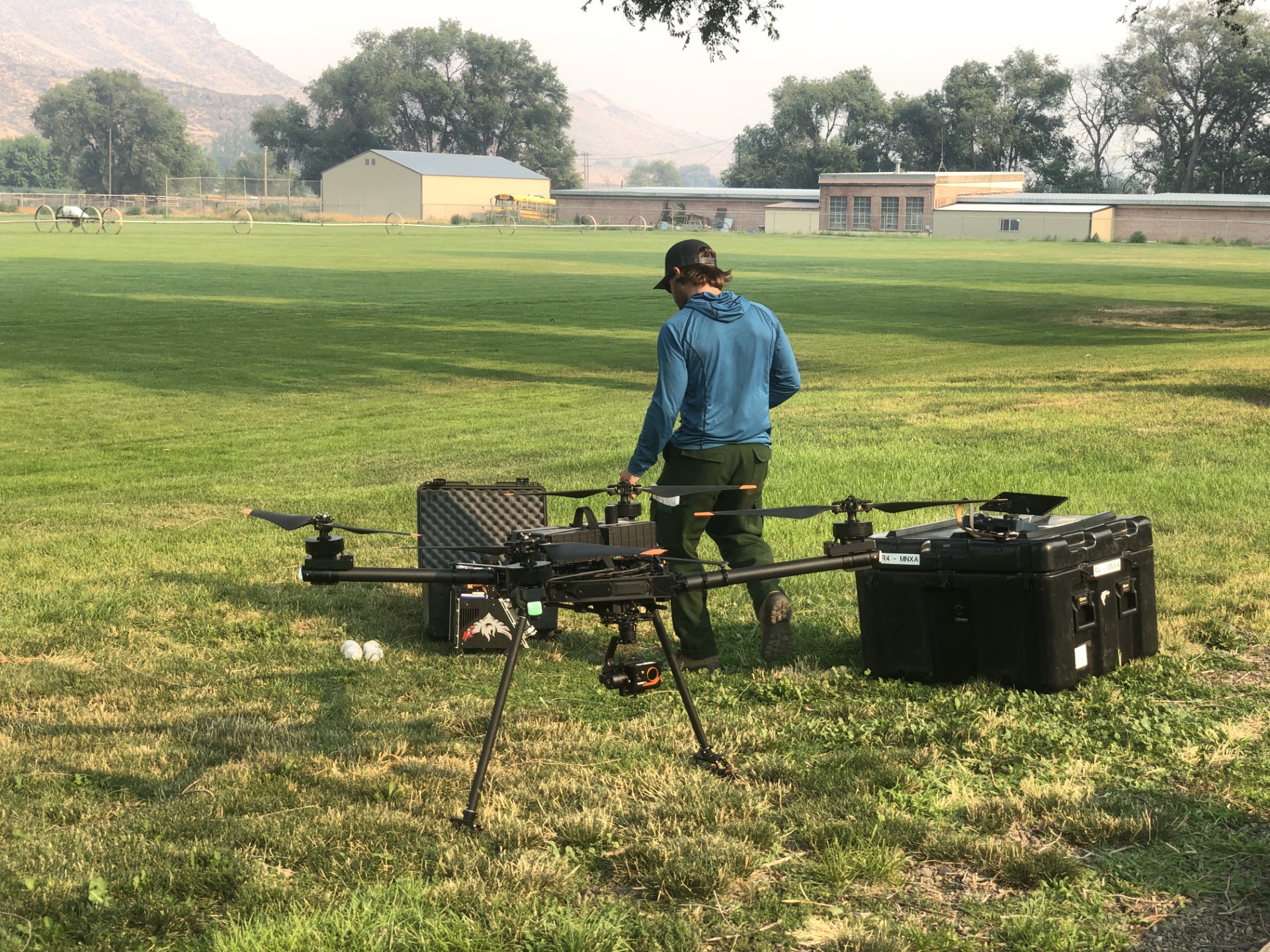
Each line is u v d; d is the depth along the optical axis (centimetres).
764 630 541
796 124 13662
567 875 364
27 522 1005
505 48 14750
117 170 15950
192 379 2133
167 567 816
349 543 884
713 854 369
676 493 385
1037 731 477
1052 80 13025
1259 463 1064
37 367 2244
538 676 579
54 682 571
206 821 404
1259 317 3161
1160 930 331
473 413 1762
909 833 386
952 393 1708
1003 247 7912
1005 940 327
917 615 541
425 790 433
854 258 6231
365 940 324
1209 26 11731
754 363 557
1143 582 569
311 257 5531
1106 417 1381
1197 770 435
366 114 14200
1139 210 9606
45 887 356
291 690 565
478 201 12262
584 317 3184
